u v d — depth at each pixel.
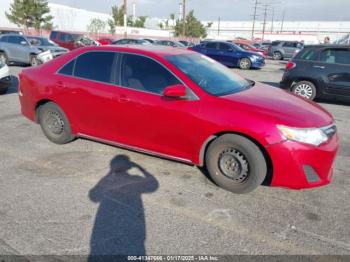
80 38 21.67
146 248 2.57
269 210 3.15
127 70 3.97
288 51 28.22
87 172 3.91
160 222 2.92
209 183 3.68
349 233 2.80
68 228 2.81
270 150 3.10
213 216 3.03
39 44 14.98
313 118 3.26
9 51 15.05
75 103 4.37
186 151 3.65
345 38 65.19
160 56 3.84
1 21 32.47
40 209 3.09
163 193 3.44
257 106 3.32
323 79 8.06
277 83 12.09
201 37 58.09
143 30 53.44
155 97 3.69
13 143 4.88
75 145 4.82
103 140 4.37
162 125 3.68
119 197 3.34
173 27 59.53
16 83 10.21
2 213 3.02
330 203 3.30
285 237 2.73
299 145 3.06
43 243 2.61
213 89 3.64
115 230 2.79
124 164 4.14
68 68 4.48
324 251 2.57
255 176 3.28
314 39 62.94
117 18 48.91
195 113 3.44
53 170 3.95
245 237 2.73
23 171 3.91
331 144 3.26
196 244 2.63
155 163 4.18
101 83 4.12
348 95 7.85
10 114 6.58
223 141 3.36
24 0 30.11
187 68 3.80
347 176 3.96
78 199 3.29
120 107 3.93
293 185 3.18
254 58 17.58
